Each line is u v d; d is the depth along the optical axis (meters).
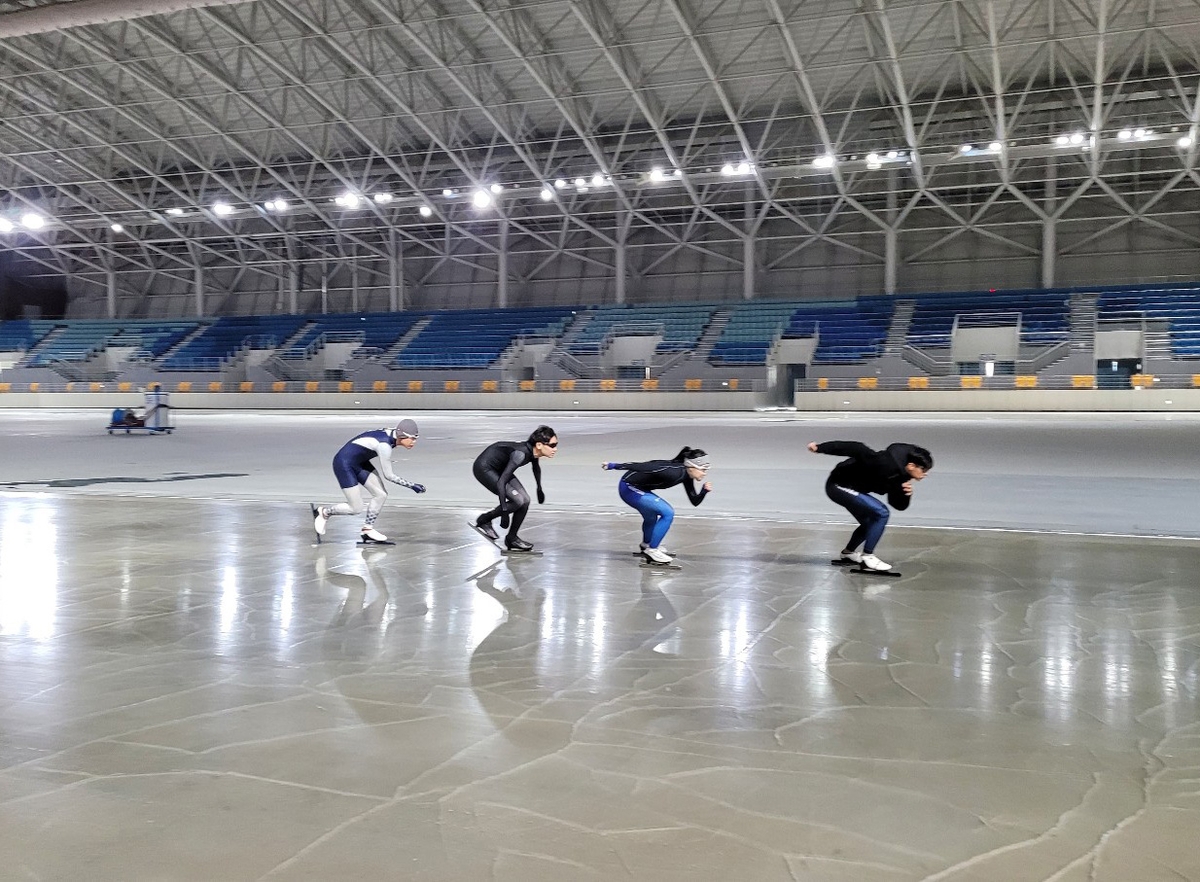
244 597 6.46
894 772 3.46
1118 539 8.51
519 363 46.62
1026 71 35.66
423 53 35.69
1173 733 3.86
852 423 30.94
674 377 42.44
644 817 3.08
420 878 2.70
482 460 8.28
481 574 7.25
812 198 41.22
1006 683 4.52
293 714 4.08
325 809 3.14
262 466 17.25
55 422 35.28
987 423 30.25
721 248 48.31
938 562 7.56
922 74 33.91
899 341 41.41
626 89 36.47
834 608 6.06
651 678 4.61
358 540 8.86
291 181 46.72
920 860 2.81
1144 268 42.09
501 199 44.22
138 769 3.47
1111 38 32.44
